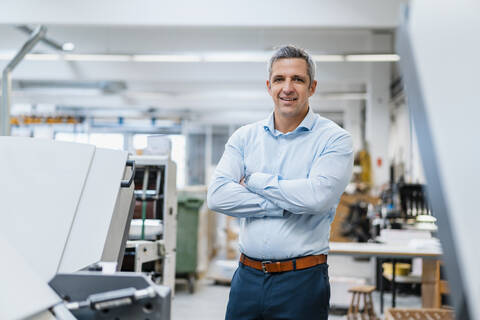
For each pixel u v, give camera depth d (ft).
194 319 12.51
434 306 11.32
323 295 4.73
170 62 27.99
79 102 35.45
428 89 1.25
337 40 28.09
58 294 2.68
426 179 1.27
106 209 3.80
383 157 29.30
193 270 15.53
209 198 5.14
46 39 22.22
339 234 21.01
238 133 5.39
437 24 1.33
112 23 17.40
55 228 3.33
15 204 3.27
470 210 1.11
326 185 4.68
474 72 1.22
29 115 33.65
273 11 17.38
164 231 9.97
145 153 11.10
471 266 1.05
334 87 36.94
